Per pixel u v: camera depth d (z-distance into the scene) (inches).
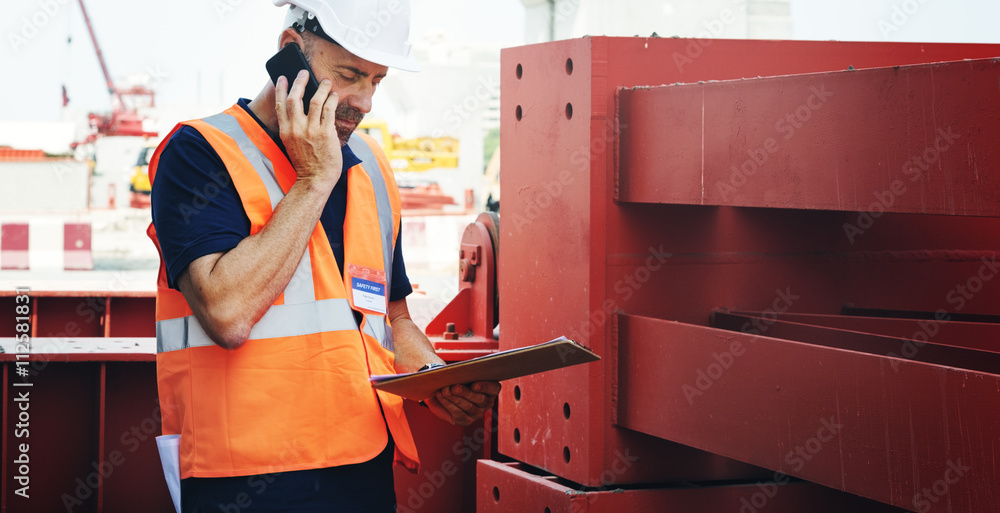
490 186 647.1
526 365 71.5
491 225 134.6
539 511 99.0
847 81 68.9
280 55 74.9
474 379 75.8
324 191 73.6
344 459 75.4
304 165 73.7
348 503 76.3
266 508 74.0
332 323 76.5
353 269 79.4
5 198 649.0
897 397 65.9
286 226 71.6
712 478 97.7
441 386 77.6
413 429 130.6
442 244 625.9
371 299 80.1
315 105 73.4
